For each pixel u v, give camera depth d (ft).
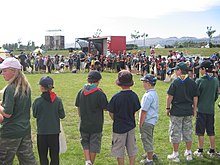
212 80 20.40
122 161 17.25
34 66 100.99
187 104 19.89
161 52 169.68
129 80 17.10
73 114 34.73
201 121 20.67
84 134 18.24
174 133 20.03
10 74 14.15
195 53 156.56
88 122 17.85
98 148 18.16
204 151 22.12
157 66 75.87
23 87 14.29
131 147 17.29
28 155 14.75
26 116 14.57
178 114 19.74
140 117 18.88
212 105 20.66
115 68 93.91
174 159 20.24
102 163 20.03
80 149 22.48
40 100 16.37
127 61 90.63
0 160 14.28
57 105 16.52
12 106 13.74
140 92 51.75
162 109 37.37
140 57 87.45
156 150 22.48
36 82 65.92
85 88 17.98
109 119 32.09
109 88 57.06
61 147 17.34
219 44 196.65
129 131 17.11
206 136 25.81
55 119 16.46
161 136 25.99
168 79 67.51
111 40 112.68
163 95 49.14
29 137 14.84
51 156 16.61
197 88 20.15
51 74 87.15
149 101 18.70
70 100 44.14
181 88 19.61
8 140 14.10
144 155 20.61
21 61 91.66
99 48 115.55
